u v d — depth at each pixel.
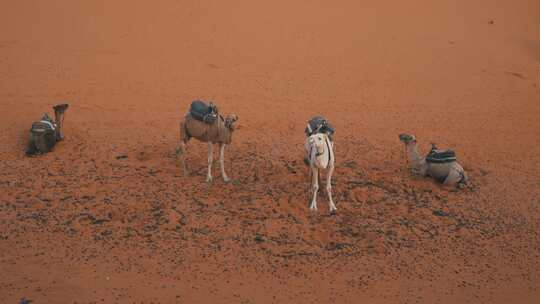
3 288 30.41
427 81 73.69
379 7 101.44
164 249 34.50
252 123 58.12
